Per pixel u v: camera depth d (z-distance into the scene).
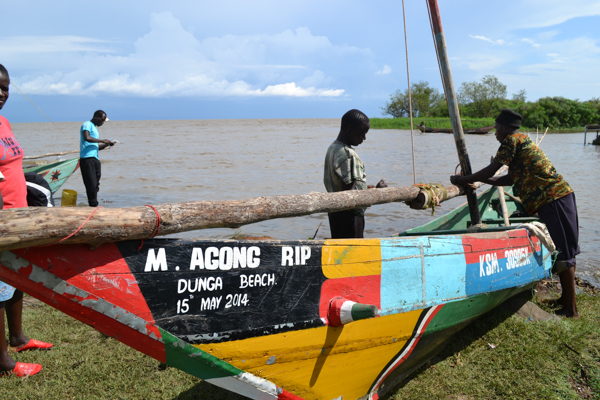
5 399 2.76
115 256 1.78
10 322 3.35
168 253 1.90
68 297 1.71
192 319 1.98
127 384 3.00
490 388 3.09
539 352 3.51
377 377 2.83
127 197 10.59
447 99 4.26
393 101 96.06
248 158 20.94
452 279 3.04
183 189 11.85
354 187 3.44
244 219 2.28
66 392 2.90
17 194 2.99
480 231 3.93
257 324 2.16
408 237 2.82
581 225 8.12
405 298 2.73
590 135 55.59
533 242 3.96
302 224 8.12
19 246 1.51
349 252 2.46
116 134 55.25
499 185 4.64
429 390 3.04
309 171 15.88
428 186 3.91
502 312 4.26
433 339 3.10
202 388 3.01
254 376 2.24
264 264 2.17
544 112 77.69
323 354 2.42
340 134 3.56
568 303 4.33
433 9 4.02
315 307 2.34
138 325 1.85
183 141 37.59
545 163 4.16
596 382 3.16
